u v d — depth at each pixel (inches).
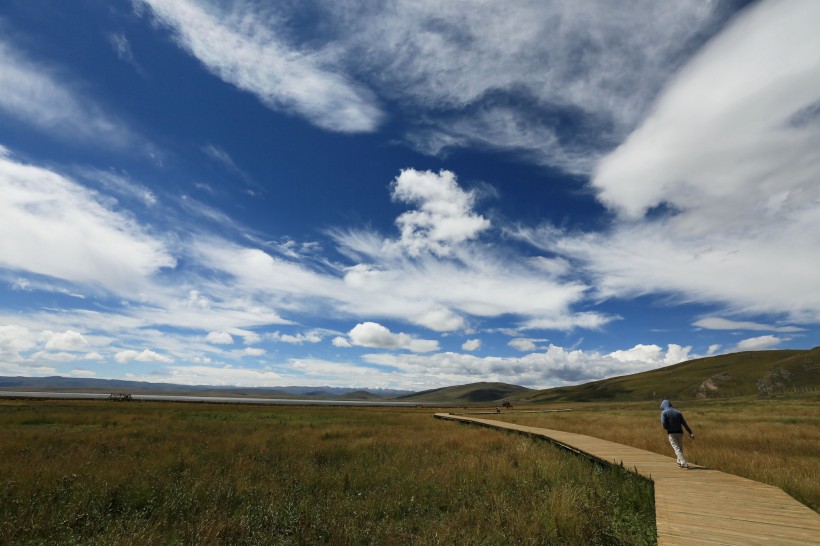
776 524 246.4
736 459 492.4
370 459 509.0
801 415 1382.9
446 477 394.6
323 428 956.0
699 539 221.8
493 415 2070.6
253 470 411.8
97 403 1972.2
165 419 1087.0
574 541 241.6
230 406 2335.1
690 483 358.0
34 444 550.0
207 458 477.1
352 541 248.2
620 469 425.7
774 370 6225.4
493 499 325.4
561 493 311.7
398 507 316.5
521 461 493.4
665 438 730.2
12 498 291.7
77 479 344.5
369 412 2146.9
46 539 230.1
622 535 258.2
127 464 416.5
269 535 249.3
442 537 241.1
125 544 214.7
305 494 338.6
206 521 253.1
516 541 239.8
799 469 437.4
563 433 801.6
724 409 2022.6
